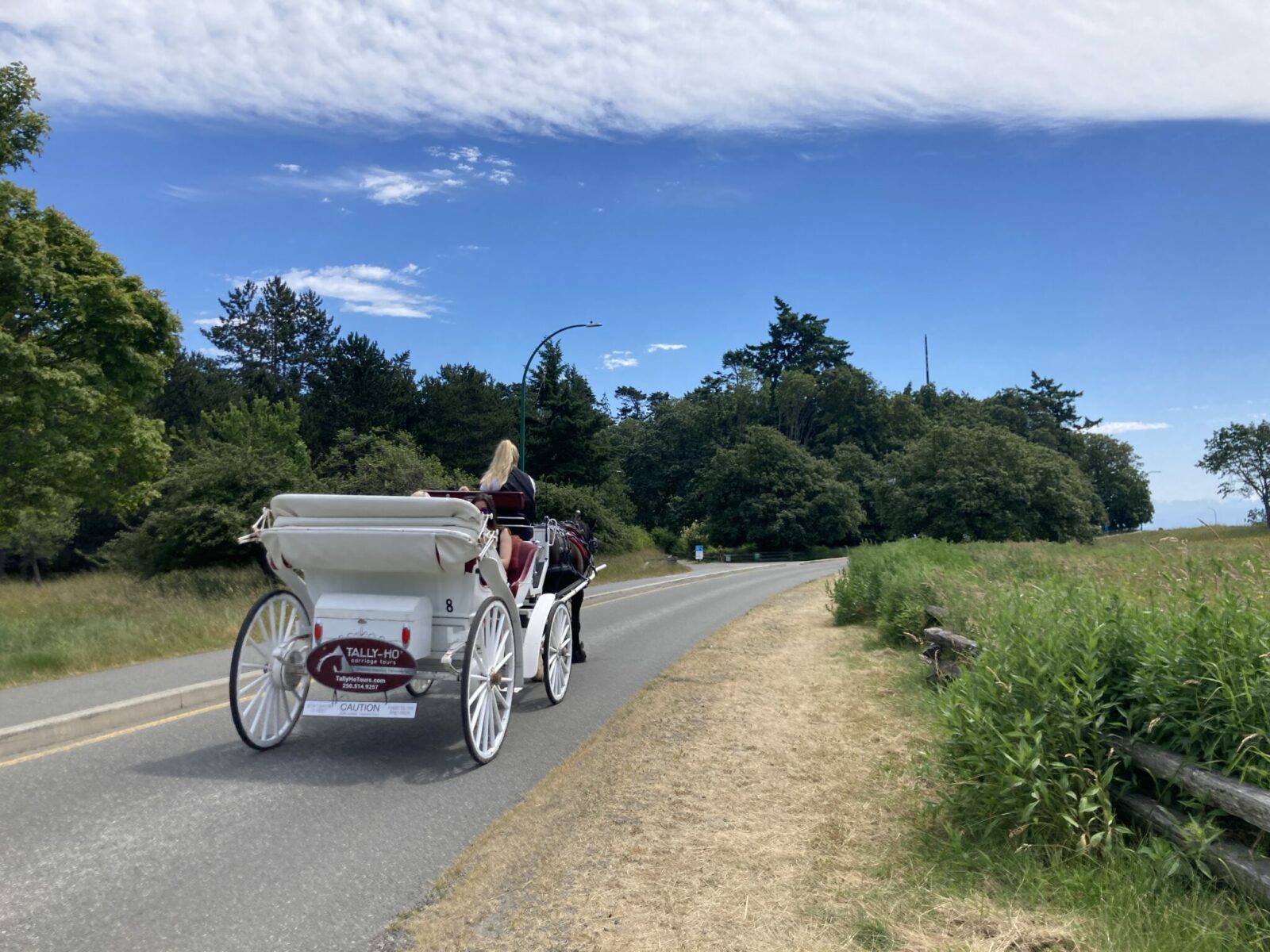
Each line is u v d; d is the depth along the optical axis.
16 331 19.98
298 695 7.21
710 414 99.06
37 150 21.20
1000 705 4.66
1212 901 3.51
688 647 12.42
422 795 5.79
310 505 6.39
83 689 8.88
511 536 8.23
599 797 5.57
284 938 3.81
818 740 6.63
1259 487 57.25
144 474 23.03
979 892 3.86
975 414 108.00
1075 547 18.16
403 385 57.88
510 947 3.68
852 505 78.38
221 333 76.25
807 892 4.03
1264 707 3.72
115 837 5.00
